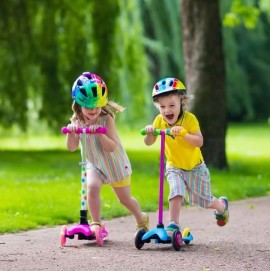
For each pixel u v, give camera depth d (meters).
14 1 48.28
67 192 26.19
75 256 14.66
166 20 69.06
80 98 15.86
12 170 36.97
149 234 15.48
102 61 48.84
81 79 15.98
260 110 99.25
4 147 57.94
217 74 36.00
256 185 30.06
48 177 33.19
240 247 15.91
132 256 14.68
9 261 14.13
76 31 48.84
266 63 96.75
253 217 21.34
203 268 13.38
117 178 16.41
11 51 48.44
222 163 36.28
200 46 35.91
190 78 36.22
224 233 18.11
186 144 15.92
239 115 98.12
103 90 15.96
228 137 75.12
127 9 54.50
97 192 16.23
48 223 19.98
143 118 59.50
